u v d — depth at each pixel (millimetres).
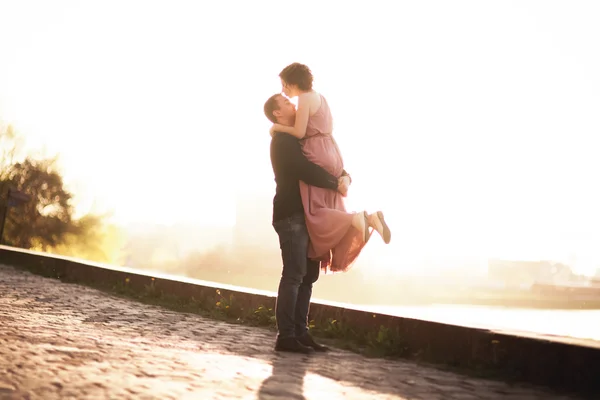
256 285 112562
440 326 4996
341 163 5324
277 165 5109
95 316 7082
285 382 3697
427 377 4230
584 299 99375
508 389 3912
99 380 3357
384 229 4895
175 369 3869
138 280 10664
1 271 15289
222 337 5934
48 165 48938
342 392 3531
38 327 5586
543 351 4156
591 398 3736
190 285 9055
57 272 14484
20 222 47844
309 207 5094
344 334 6074
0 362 3684
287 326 5145
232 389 3375
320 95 5285
